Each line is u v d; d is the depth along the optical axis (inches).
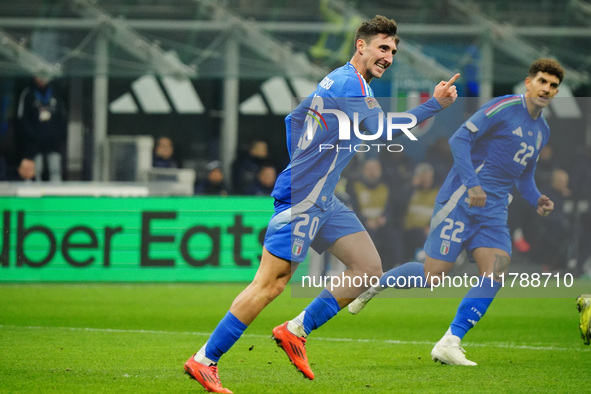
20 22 1700.3
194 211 1419.8
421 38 1775.3
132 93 1937.7
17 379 649.0
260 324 1005.8
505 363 743.1
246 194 1606.8
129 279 1406.3
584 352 814.5
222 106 1936.5
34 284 1379.2
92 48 1713.8
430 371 697.6
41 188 1438.2
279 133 1959.9
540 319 1065.5
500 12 1807.3
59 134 1679.4
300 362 614.2
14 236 1393.9
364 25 616.4
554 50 1803.6
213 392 579.2
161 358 753.6
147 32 1742.1
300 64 1776.6
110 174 1724.9
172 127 1939.0
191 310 1105.4
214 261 1421.0
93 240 1403.8
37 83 1669.5
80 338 871.7
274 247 591.2
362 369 708.7
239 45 1764.3
